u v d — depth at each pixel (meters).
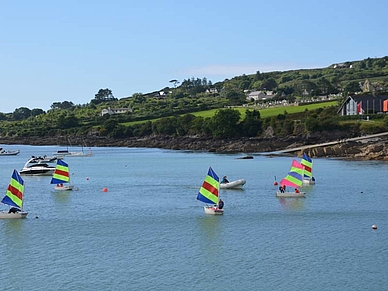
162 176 122.31
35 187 105.19
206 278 48.88
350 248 57.22
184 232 64.69
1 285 47.91
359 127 193.88
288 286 46.88
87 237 62.91
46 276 49.88
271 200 84.69
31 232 65.44
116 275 49.84
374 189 94.12
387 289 46.03
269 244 59.03
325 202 82.31
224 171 129.50
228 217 72.56
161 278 49.03
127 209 79.12
